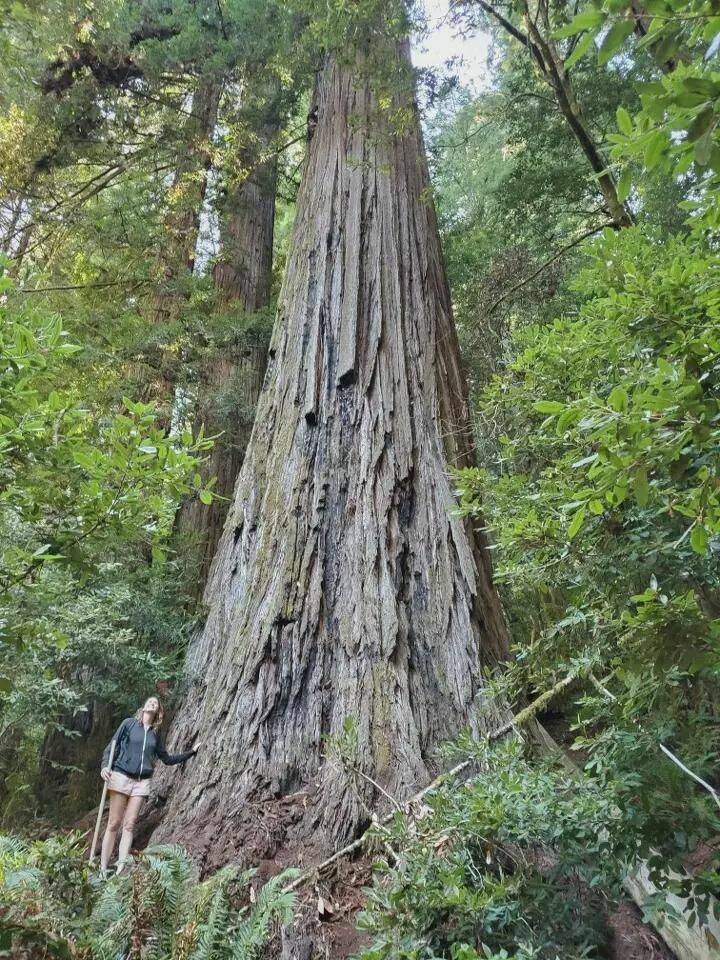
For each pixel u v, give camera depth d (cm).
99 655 530
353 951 281
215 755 412
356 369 572
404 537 483
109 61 941
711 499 154
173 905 253
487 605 472
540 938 224
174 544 728
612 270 287
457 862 243
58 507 246
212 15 963
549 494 248
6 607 282
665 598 195
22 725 568
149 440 251
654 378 147
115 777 420
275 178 1179
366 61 643
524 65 845
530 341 334
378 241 665
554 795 238
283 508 512
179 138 968
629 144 144
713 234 263
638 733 233
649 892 274
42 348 229
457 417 579
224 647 475
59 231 930
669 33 120
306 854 343
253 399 896
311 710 417
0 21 756
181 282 889
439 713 402
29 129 862
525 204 855
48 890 231
